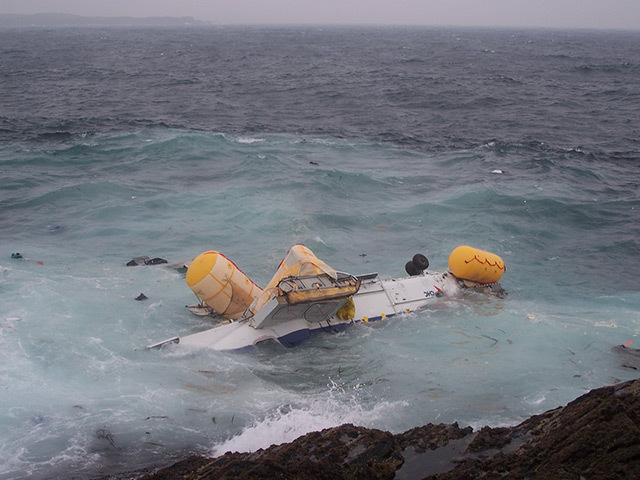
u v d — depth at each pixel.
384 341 11.84
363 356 11.30
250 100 53.38
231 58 110.88
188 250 17.08
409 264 14.50
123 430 8.68
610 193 23.27
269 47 151.88
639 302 14.02
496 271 13.91
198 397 9.76
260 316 11.73
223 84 66.81
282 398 9.79
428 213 20.34
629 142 35.47
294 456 7.26
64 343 11.33
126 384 10.01
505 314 12.86
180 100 52.62
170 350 11.33
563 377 10.21
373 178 24.52
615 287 14.99
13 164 26.16
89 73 78.44
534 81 71.88
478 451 7.39
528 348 11.31
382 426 8.88
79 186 22.38
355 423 8.91
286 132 36.53
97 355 11.02
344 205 21.17
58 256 16.38
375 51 136.62
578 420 7.12
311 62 101.25
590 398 7.82
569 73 83.25
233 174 24.98
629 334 12.02
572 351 11.18
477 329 12.20
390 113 46.03
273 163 26.52
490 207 20.88
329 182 23.55
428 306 13.23
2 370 10.10
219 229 18.66
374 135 36.09
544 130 39.12
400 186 23.83
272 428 8.79
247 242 17.64
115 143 31.17
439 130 38.66
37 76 73.38
